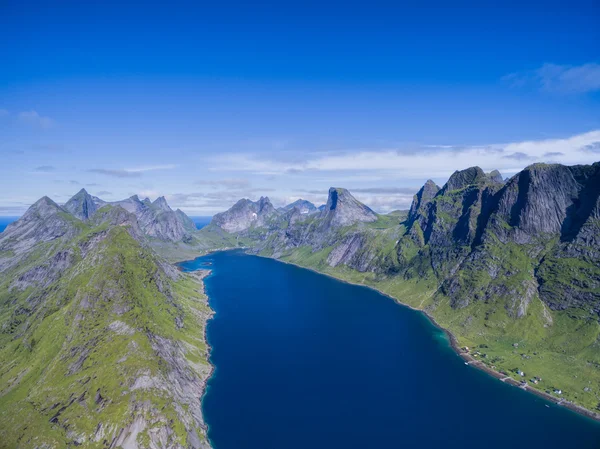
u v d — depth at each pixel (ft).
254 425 570.05
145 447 481.87
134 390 549.95
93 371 587.27
